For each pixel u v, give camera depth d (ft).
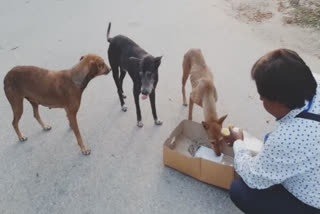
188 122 12.10
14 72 11.96
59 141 13.30
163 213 10.12
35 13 25.39
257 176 7.39
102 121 14.21
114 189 11.07
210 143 11.71
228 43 19.08
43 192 11.16
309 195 7.11
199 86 12.19
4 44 21.29
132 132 13.48
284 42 18.65
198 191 10.68
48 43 21.02
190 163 10.62
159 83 16.26
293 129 6.53
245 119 13.56
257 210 8.27
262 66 6.59
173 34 20.56
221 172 10.00
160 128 13.60
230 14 22.33
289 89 6.30
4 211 10.61
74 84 11.62
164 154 11.23
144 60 11.92
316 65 16.30
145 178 11.35
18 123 14.38
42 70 12.04
